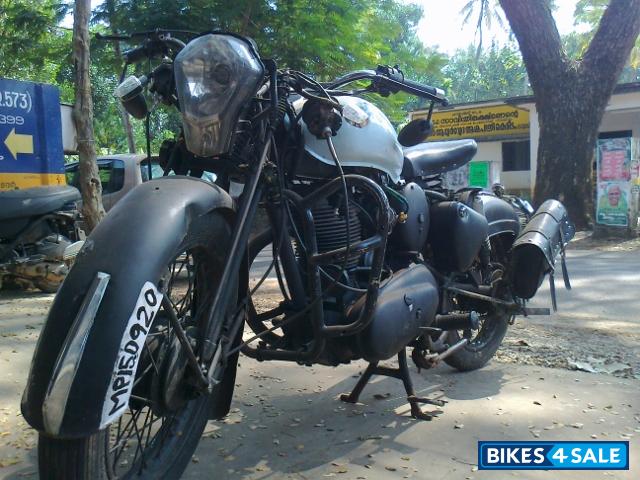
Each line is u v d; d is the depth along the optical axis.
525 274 4.17
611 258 10.53
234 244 2.52
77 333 1.93
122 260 2.05
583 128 13.58
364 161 3.03
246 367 4.43
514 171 24.03
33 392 1.92
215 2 10.33
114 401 1.96
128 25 10.45
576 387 3.97
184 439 2.70
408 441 3.21
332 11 11.07
